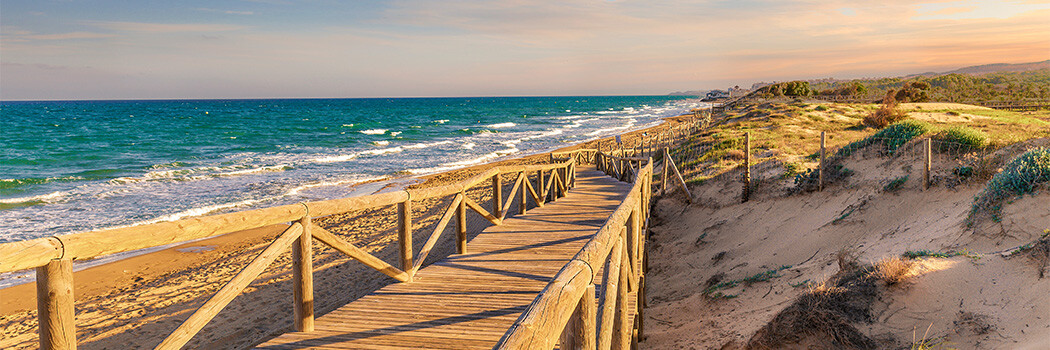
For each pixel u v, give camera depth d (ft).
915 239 24.27
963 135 35.40
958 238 21.71
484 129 217.77
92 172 93.40
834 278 20.12
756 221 37.70
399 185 80.23
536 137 177.47
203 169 96.89
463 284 17.24
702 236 38.73
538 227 27.63
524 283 17.35
